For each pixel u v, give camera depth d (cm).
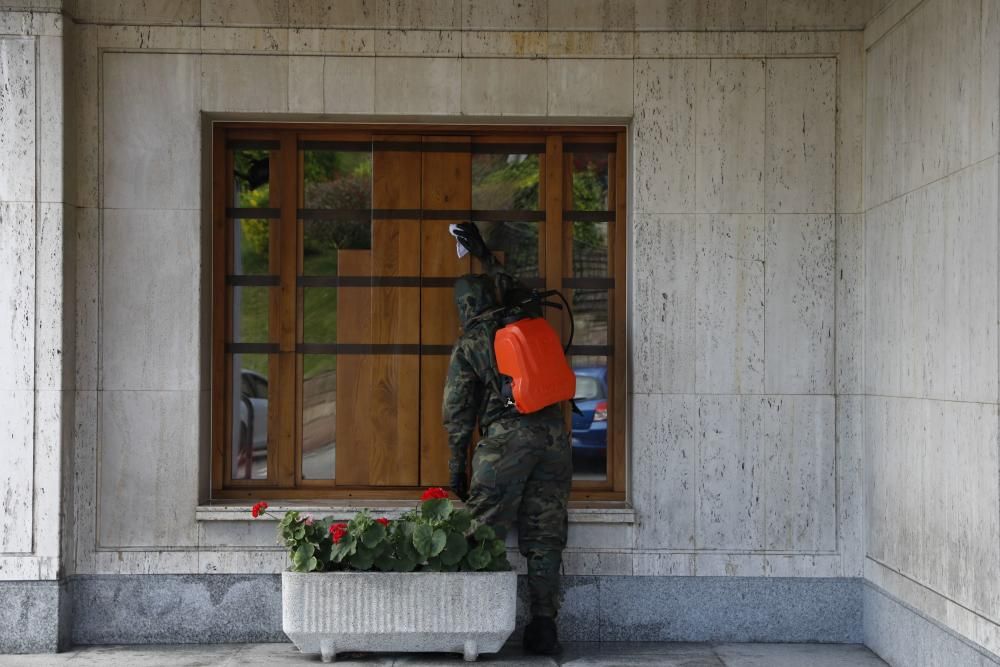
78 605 577
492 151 616
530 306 562
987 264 425
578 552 583
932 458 484
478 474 543
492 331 554
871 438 573
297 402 613
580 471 615
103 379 584
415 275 613
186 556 579
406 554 525
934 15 483
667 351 591
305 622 521
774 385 591
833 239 590
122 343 585
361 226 616
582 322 614
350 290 613
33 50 568
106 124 587
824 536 587
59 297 568
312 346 613
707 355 591
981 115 432
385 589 521
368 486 611
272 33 589
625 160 614
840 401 589
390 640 527
